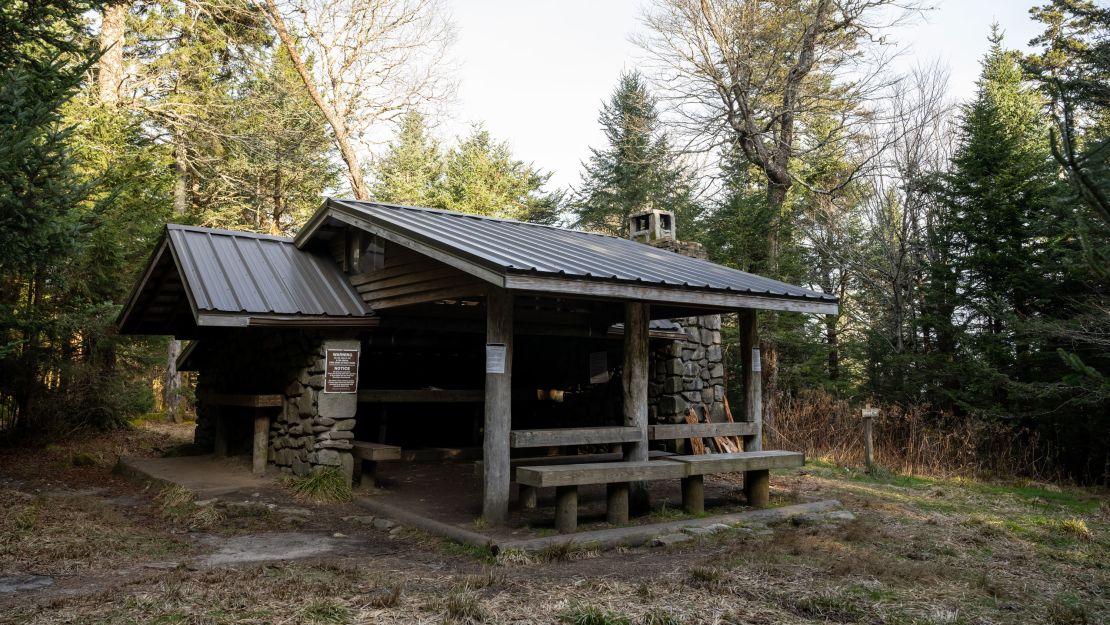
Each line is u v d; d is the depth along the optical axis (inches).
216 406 448.1
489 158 1193.4
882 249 697.0
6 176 278.4
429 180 1179.9
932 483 420.5
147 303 431.5
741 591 187.8
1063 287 512.7
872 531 272.2
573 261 273.6
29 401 492.4
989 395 531.2
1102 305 449.1
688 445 467.8
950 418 568.4
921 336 668.1
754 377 342.3
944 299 588.1
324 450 335.0
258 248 397.4
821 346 694.5
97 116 562.9
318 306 349.4
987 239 546.9
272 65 860.0
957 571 216.4
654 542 248.7
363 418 483.5
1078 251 455.8
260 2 770.8
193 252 364.5
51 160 294.0
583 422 493.7
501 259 239.5
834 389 673.6
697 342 490.3
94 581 195.5
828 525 285.6
